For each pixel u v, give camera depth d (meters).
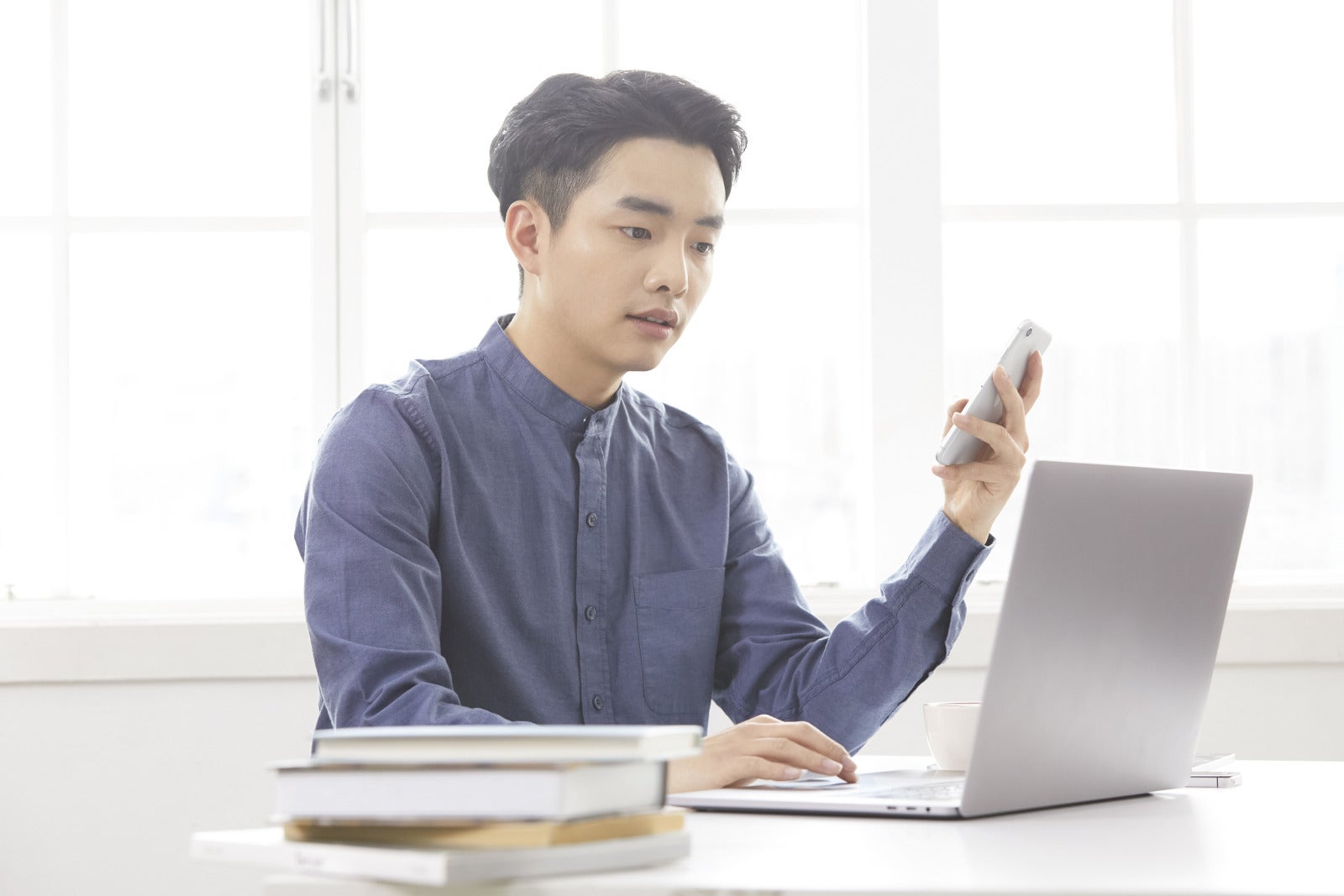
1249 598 2.13
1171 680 1.00
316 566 1.23
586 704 1.39
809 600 2.11
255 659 2.00
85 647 1.98
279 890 0.65
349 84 2.20
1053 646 0.88
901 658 1.30
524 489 1.40
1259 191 2.26
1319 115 2.26
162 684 2.00
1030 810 0.92
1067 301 2.24
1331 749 2.01
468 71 2.24
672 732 0.68
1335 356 2.23
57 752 1.99
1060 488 0.85
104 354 2.20
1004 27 2.26
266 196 2.23
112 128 2.22
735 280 2.23
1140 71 2.26
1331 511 2.22
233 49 2.23
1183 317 2.23
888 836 0.79
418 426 1.35
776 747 1.00
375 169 2.23
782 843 0.76
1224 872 0.67
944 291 2.22
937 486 2.14
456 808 0.66
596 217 1.31
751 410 2.23
